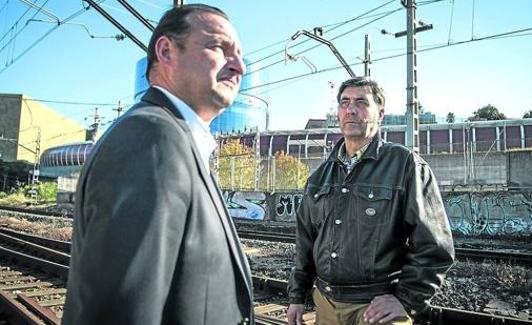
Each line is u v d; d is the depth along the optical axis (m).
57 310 6.26
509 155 20.11
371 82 2.64
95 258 1.07
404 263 2.42
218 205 1.41
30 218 26.72
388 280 2.37
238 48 1.66
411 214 2.29
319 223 2.66
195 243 1.25
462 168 31.34
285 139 46.97
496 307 6.77
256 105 64.19
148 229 1.09
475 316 5.35
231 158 30.02
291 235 18.03
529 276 8.68
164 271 1.13
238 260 1.44
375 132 2.62
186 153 1.28
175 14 1.57
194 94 1.54
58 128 92.75
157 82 1.60
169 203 1.16
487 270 9.46
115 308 1.04
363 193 2.45
